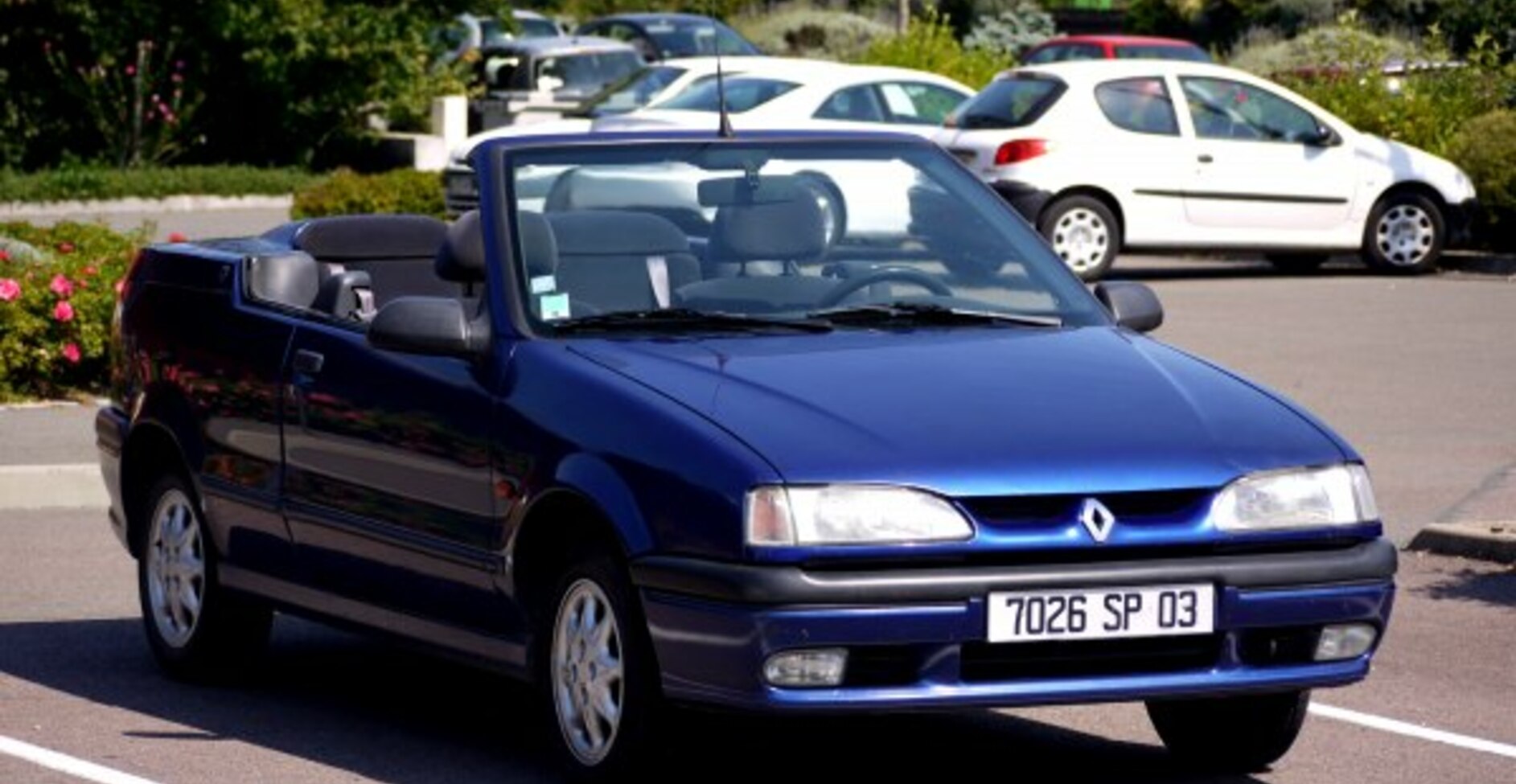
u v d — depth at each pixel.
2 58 40.09
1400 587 13.20
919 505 8.23
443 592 9.52
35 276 19.20
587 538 8.85
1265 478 8.62
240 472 10.70
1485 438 18.03
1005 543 8.25
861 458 8.30
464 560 9.32
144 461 11.55
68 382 19.27
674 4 63.75
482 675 11.45
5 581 13.63
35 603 13.08
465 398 9.38
